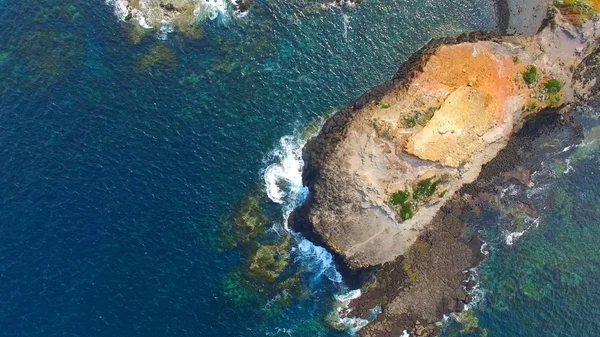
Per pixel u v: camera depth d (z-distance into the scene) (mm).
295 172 60688
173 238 56500
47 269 53906
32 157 57625
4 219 55156
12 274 53406
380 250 57938
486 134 60688
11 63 61281
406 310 58031
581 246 61969
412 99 60531
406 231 58656
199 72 62406
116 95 60812
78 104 60125
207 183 58844
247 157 60281
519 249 61500
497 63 62406
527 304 59562
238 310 55500
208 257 56594
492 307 59281
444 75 61500
